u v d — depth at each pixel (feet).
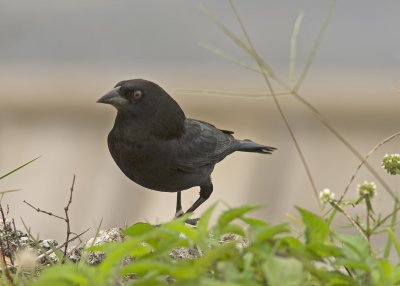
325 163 52.54
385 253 21.77
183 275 18.17
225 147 36.32
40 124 59.06
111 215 47.14
